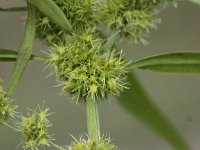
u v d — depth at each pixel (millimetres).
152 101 152
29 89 248
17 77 120
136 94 151
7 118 120
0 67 246
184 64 127
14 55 125
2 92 119
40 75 248
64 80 123
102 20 127
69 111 246
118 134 248
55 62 122
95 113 121
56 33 124
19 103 245
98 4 126
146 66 127
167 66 128
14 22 241
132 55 242
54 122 244
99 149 117
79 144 118
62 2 123
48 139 121
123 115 247
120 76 133
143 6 129
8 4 182
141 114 154
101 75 121
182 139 155
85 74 121
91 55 122
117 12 127
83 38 122
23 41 120
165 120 154
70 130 245
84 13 124
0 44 240
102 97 123
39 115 121
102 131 247
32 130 120
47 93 248
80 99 123
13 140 231
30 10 120
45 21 122
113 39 123
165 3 130
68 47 121
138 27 129
